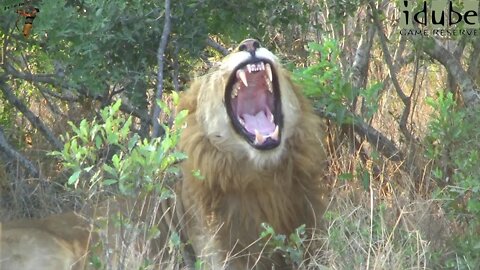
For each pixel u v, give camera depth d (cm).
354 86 1415
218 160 1130
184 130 1151
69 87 1510
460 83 1405
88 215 1197
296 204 1142
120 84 1532
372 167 1380
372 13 1470
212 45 1482
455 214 1202
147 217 1088
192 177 1148
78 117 1620
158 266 1126
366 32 1501
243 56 1121
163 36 1302
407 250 1116
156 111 1295
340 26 1478
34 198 1438
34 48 1548
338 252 1115
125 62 1378
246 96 1144
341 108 1319
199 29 1382
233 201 1138
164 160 1043
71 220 1220
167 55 1429
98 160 1234
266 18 1453
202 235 1152
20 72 1561
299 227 1124
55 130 1627
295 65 1527
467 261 1105
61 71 1555
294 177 1139
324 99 1313
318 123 1170
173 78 1401
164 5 1352
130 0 1338
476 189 1141
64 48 1434
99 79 1380
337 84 1309
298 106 1142
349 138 1412
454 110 1336
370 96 1337
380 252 1107
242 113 1140
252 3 1405
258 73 1133
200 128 1145
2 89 1520
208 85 1137
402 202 1270
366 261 1106
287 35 1609
